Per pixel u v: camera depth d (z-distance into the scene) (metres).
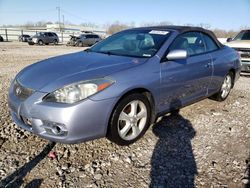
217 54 5.29
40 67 3.79
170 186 2.92
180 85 4.30
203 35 5.13
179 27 4.80
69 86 3.16
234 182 3.01
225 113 5.20
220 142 3.95
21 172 3.06
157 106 4.00
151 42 4.32
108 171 3.14
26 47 24.80
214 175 3.13
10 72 8.94
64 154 3.45
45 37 32.06
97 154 3.49
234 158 3.51
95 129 3.28
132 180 3.00
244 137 4.16
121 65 3.66
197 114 5.05
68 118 3.08
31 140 3.78
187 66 4.39
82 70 3.46
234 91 6.94
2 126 4.20
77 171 3.12
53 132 3.18
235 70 5.96
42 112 3.15
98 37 32.38
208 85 5.10
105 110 3.28
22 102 3.33
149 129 4.27
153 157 3.47
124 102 3.48
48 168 3.15
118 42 4.70
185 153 3.59
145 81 3.67
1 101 5.35
